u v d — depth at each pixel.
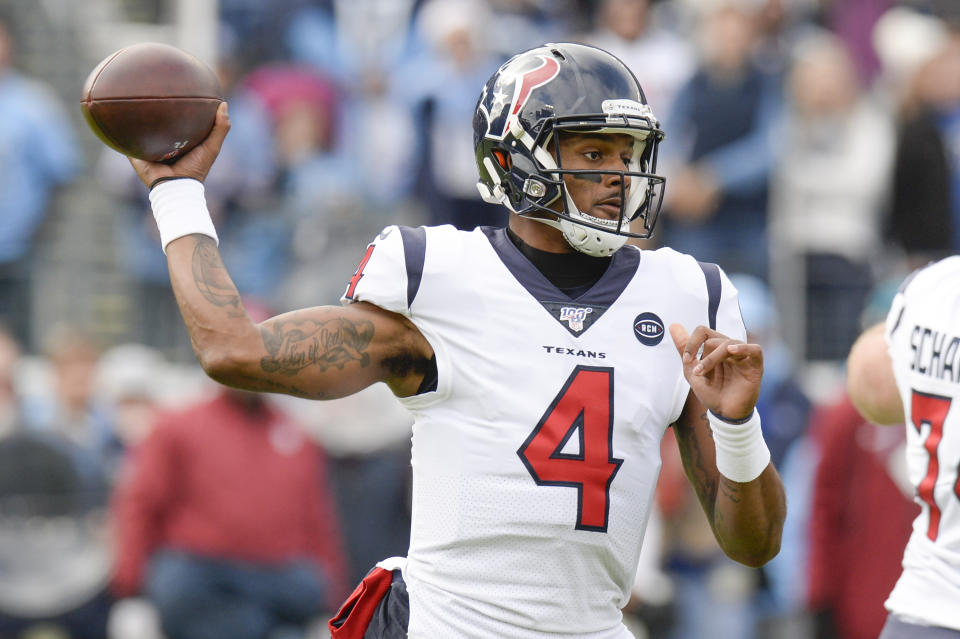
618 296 12.20
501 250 12.21
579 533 11.84
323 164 35.00
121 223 35.00
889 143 34.75
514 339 11.92
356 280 12.09
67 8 36.84
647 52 35.16
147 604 26.20
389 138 35.56
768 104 33.59
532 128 12.07
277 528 25.95
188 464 25.70
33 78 36.38
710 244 33.62
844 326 34.03
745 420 11.65
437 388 11.96
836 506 24.59
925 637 13.12
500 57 34.81
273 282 33.56
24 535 27.77
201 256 11.70
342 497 29.52
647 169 12.46
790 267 33.84
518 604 11.88
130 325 34.59
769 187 33.56
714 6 34.41
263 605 25.89
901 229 34.19
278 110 34.84
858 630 24.36
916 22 37.81
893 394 14.03
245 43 36.75
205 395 27.41
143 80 11.78
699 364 11.59
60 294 34.56
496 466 11.81
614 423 11.91
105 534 28.30
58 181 34.78
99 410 30.75
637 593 25.70
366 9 36.25
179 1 37.28
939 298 13.48
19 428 28.22
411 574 12.28
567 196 11.99
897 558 24.16
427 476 12.10
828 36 36.91
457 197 34.09
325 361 11.68
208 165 12.14
